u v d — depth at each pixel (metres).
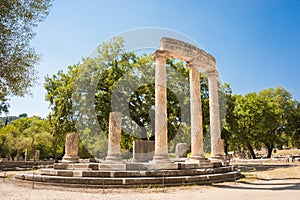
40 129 51.25
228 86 41.91
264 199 9.76
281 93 57.16
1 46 11.46
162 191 12.05
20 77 12.70
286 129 53.88
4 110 39.12
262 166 31.23
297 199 9.58
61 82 33.06
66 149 20.36
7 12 11.50
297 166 29.23
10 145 46.09
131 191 11.96
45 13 13.15
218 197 10.45
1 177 18.62
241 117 45.84
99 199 9.88
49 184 13.44
